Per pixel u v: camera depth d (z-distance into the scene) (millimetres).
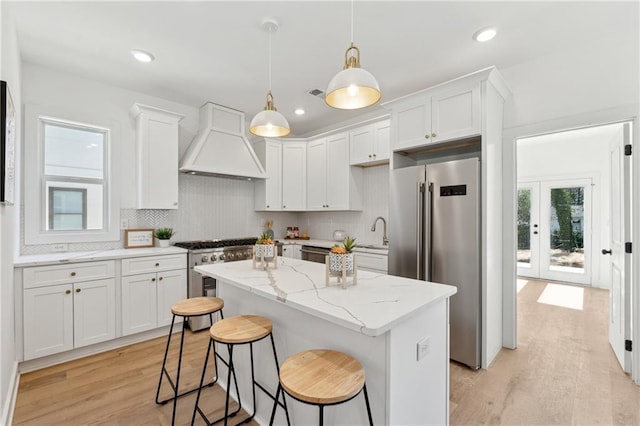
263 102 3750
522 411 1907
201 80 3150
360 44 2492
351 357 1330
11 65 1963
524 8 2057
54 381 2236
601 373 2340
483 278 2490
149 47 2541
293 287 1644
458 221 2570
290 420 1662
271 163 4430
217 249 3443
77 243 3031
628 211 2311
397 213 2961
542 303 4176
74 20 2176
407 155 3303
